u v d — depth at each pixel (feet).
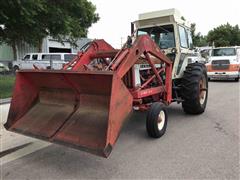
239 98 30.22
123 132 17.67
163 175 11.50
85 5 43.70
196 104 20.79
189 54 23.94
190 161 12.83
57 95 14.85
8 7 29.55
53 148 14.87
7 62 56.70
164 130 16.92
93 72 12.07
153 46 16.89
